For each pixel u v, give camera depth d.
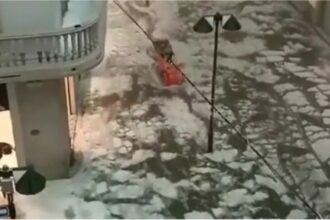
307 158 17.09
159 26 24.12
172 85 20.11
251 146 17.42
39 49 13.10
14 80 13.30
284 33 23.80
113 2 25.91
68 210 15.18
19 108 14.51
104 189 15.87
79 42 13.21
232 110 19.03
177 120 18.50
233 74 20.91
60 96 14.52
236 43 22.97
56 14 13.08
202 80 20.50
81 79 20.30
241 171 16.53
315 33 23.84
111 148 17.28
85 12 14.09
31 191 12.77
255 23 24.56
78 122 18.22
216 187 15.98
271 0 26.62
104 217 15.03
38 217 14.91
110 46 22.44
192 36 23.39
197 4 26.17
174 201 15.53
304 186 16.09
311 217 15.12
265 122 18.53
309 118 18.77
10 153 15.45
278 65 21.56
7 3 12.67
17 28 13.05
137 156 17.02
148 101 19.36
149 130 18.05
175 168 16.62
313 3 24.52
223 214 15.16
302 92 20.03
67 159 15.76
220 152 17.22
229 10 25.70
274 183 16.16
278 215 15.18
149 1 26.19
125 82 20.28
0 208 14.61
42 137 15.13
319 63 21.77
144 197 15.65
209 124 17.66
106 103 19.16
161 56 20.95
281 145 17.58
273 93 19.94
